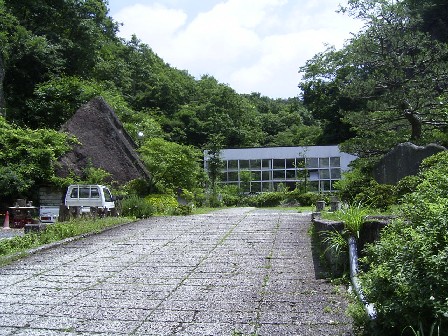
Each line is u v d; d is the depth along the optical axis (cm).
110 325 509
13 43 2947
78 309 569
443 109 1742
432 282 353
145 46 5734
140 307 575
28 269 792
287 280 686
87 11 3725
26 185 1880
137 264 820
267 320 514
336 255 698
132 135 2862
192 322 515
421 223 421
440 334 346
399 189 939
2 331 493
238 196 3262
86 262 842
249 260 827
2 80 2666
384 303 383
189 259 851
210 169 3203
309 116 6962
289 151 3544
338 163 3447
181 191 2233
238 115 5912
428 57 1914
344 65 4228
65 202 1620
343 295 594
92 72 4038
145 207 1520
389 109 1866
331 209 1152
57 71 3222
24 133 2048
